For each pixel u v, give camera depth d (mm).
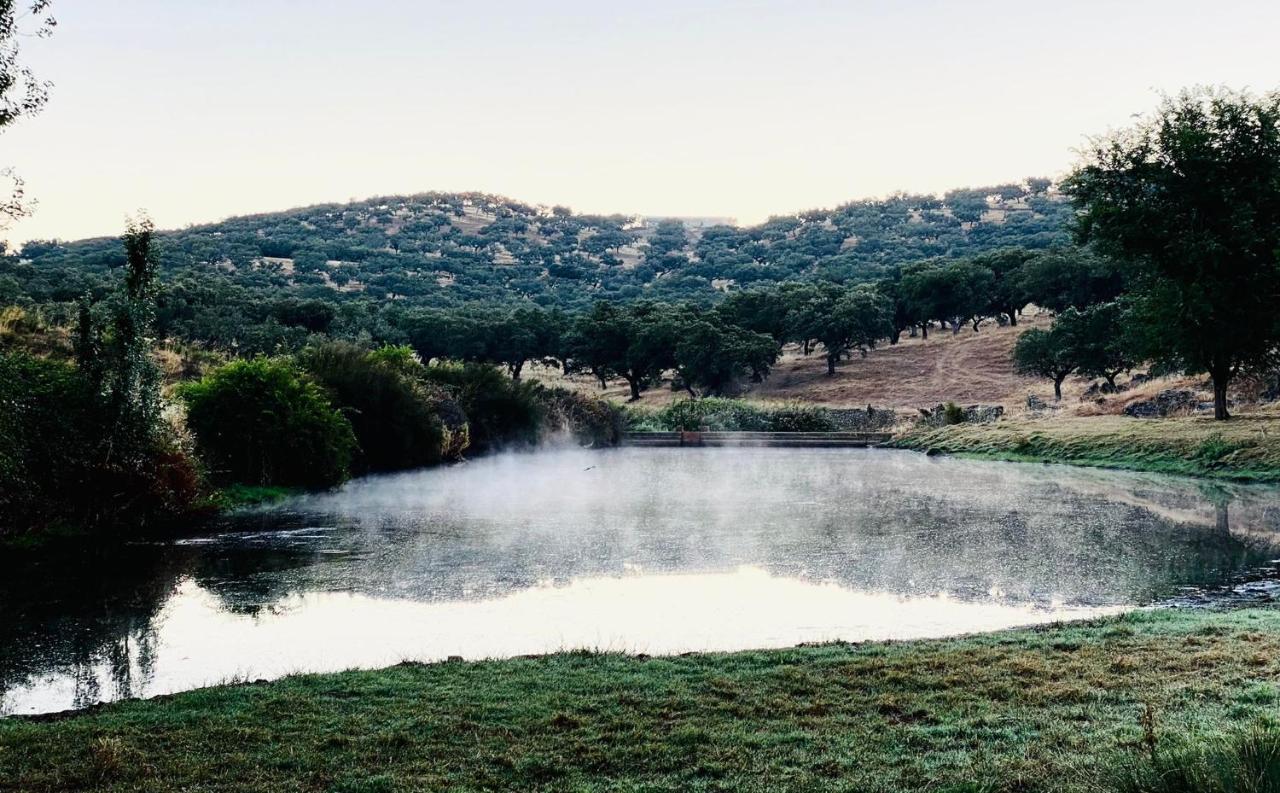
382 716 7879
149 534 20125
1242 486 29281
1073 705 7762
